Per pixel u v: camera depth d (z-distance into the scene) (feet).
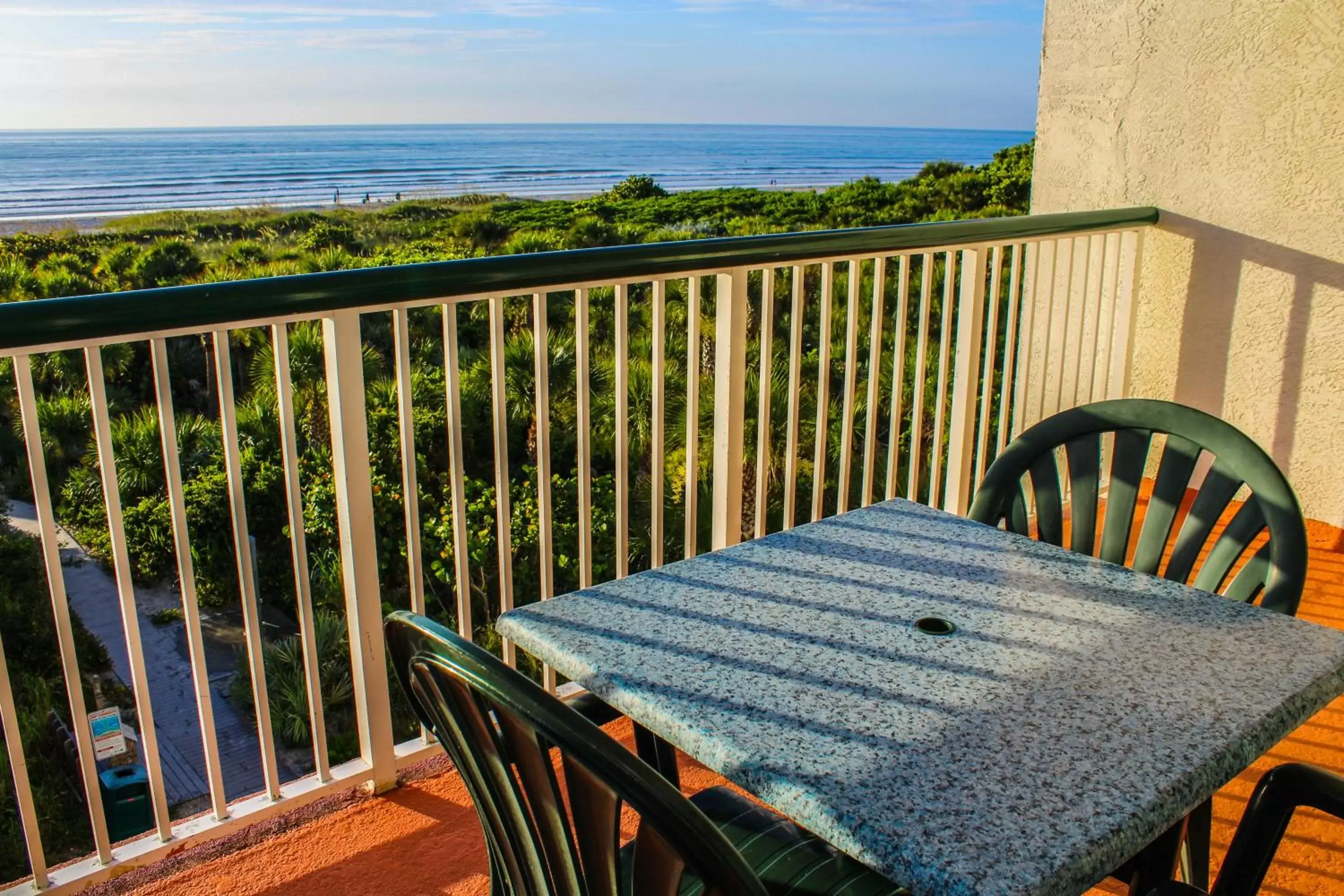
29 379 5.10
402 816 6.91
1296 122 11.36
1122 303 12.97
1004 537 5.33
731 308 8.18
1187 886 3.99
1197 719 3.59
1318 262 11.47
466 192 200.95
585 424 7.47
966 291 10.44
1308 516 12.18
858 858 3.00
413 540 6.79
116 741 25.99
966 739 3.46
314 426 46.65
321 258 90.84
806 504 37.70
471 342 54.60
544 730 2.87
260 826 6.74
